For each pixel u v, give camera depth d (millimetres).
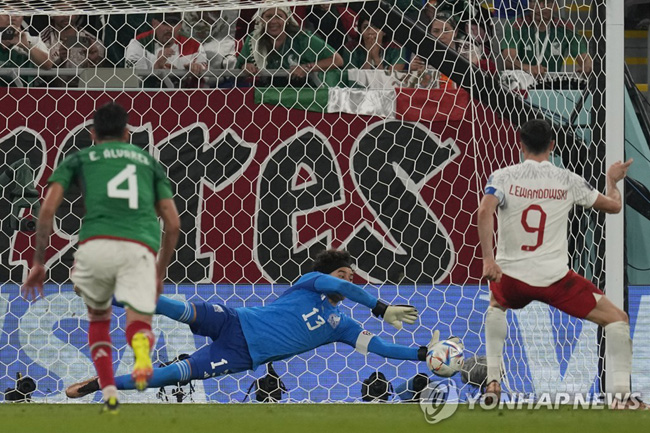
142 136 27672
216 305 22203
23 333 26078
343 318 23094
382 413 18734
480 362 22766
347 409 18766
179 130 27750
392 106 27812
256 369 23781
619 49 25047
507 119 27906
